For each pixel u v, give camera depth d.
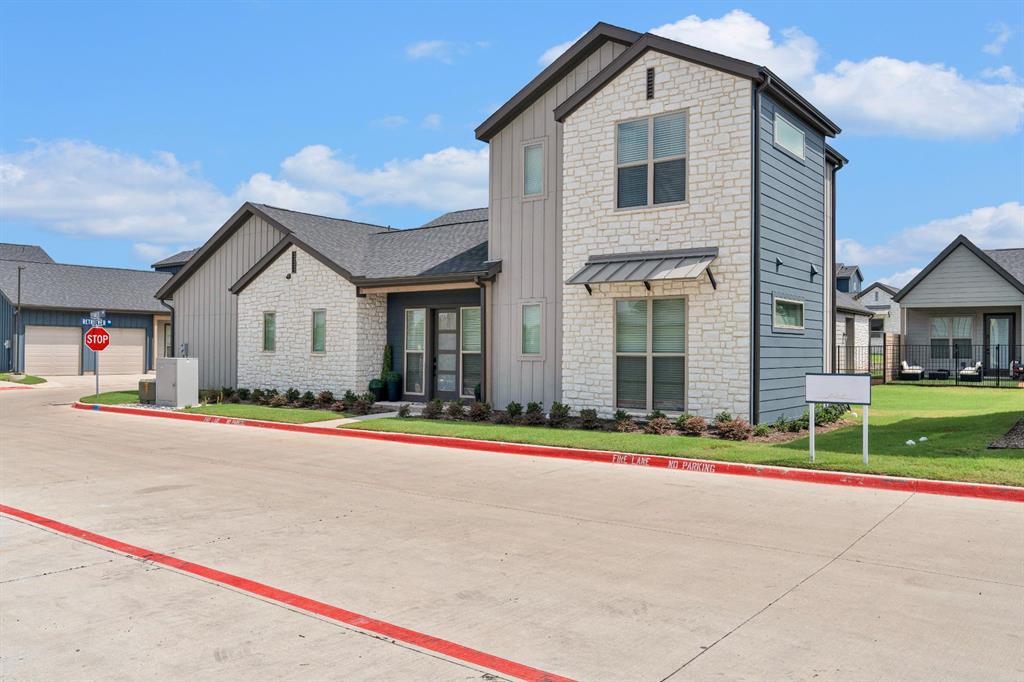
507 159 19.20
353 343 21.97
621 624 5.44
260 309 24.80
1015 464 10.62
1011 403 21.47
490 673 4.63
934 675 4.57
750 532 8.07
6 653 4.97
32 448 14.85
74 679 4.58
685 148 15.71
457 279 19.38
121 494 10.27
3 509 9.32
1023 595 6.00
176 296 28.89
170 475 11.78
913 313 33.22
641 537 7.91
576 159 17.25
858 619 5.50
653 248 16.08
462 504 9.59
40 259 57.66
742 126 14.99
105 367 43.22
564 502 9.69
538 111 18.69
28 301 40.03
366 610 5.76
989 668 4.68
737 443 13.52
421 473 11.92
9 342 40.03
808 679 4.52
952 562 6.89
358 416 19.89
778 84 15.43
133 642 5.15
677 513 9.01
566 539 7.84
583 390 17.05
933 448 12.30
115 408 23.06
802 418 16.80
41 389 33.44
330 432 17.09
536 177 18.72
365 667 4.72
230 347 26.84
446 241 22.69
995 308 31.72
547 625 5.43
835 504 9.41
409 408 20.27
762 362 15.25
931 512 8.88
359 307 21.98
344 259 22.88
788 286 16.64
